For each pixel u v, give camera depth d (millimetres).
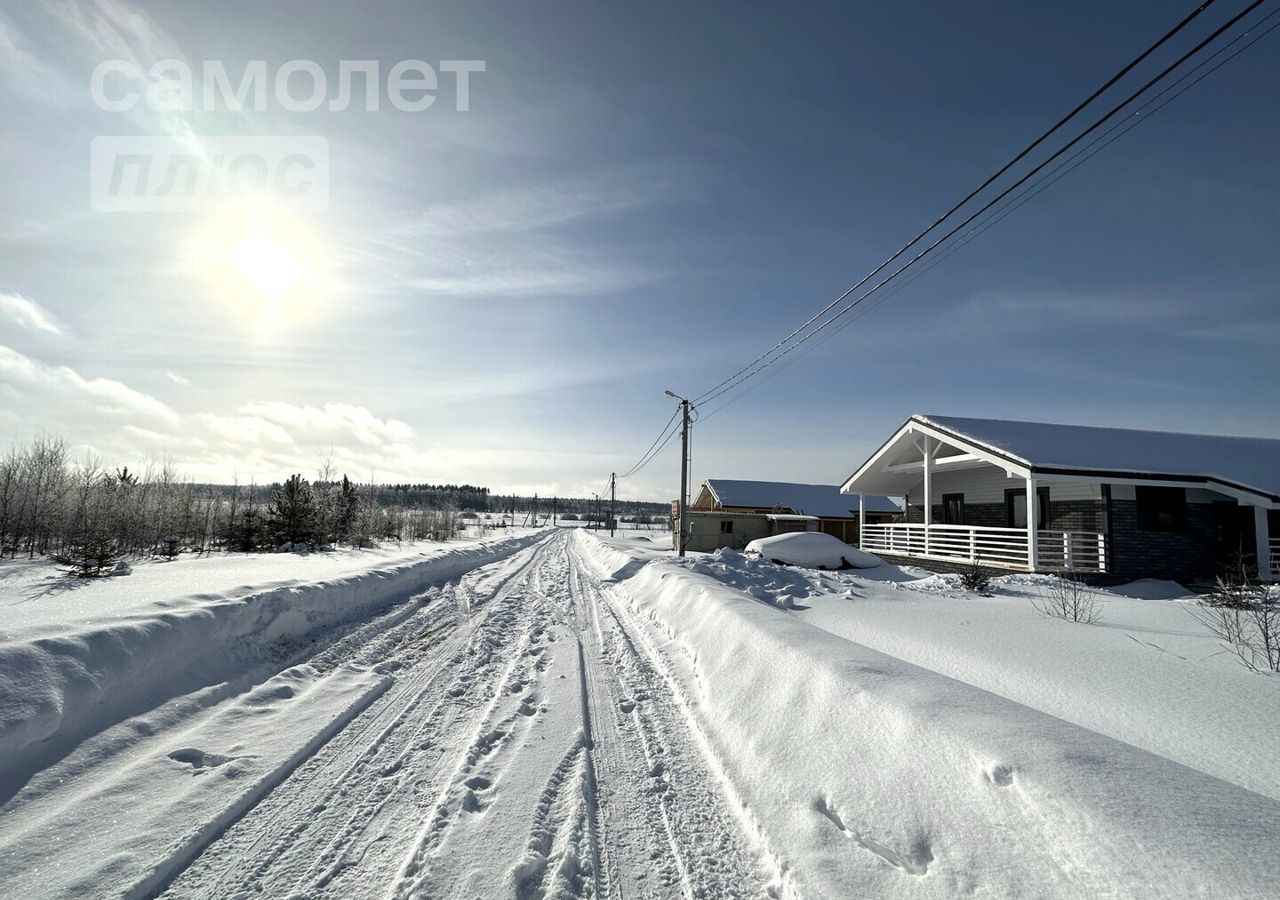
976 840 2400
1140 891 1824
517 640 7785
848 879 2578
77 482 18547
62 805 3180
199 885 2658
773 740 3836
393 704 5191
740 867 2924
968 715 3018
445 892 2611
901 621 7840
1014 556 16750
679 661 6422
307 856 2896
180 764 3773
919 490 23750
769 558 17750
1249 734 3893
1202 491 15836
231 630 6125
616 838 3162
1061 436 18016
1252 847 1860
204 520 21266
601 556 22594
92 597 7406
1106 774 2314
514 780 3727
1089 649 6145
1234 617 7246
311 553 19109
